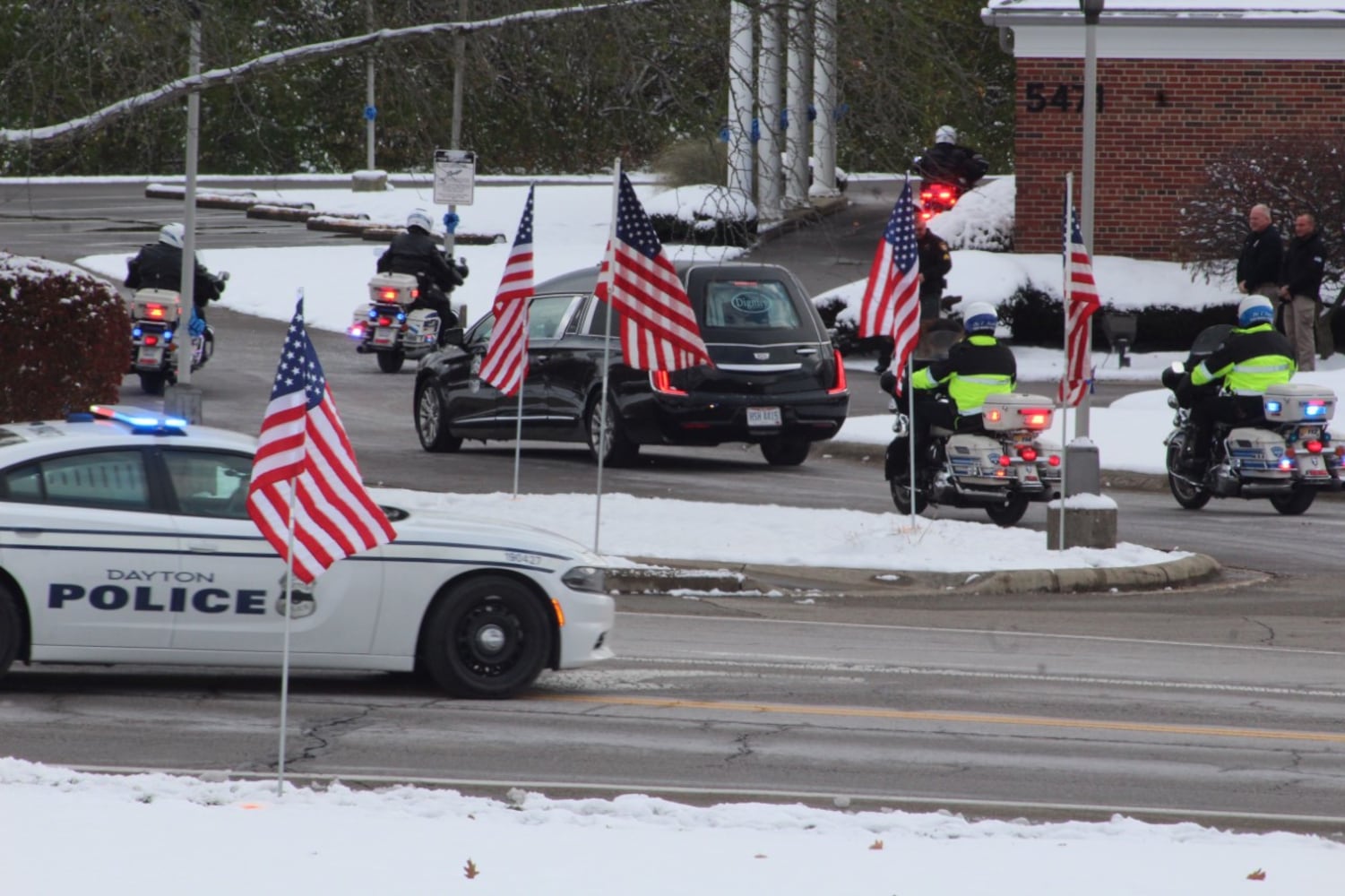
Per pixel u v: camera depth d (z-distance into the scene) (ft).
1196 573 205.98
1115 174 416.05
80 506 129.80
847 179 589.73
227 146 599.16
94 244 513.86
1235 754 125.08
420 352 366.22
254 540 131.44
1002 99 543.39
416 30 196.75
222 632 130.93
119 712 127.13
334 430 106.11
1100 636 174.29
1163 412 305.94
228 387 336.08
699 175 444.55
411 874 85.10
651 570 194.80
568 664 137.18
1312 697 146.72
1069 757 122.62
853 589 197.26
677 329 198.59
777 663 155.33
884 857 90.99
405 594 133.59
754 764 117.60
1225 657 164.66
